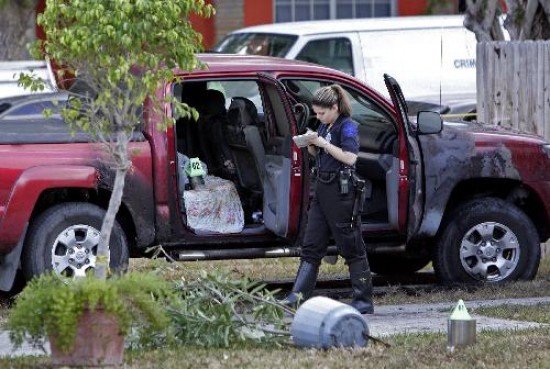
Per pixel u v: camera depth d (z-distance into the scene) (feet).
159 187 108.27
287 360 79.92
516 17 142.00
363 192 102.06
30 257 105.60
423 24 179.73
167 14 80.94
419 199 114.52
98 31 80.07
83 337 75.10
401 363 79.00
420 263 131.44
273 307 86.79
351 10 230.68
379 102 114.42
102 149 106.42
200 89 115.65
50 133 107.24
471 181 119.03
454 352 82.69
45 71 169.68
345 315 83.97
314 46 176.04
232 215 111.24
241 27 226.38
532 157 119.44
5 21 189.06
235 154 114.52
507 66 137.59
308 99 116.57
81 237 106.93
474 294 114.73
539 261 120.47
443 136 116.16
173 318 84.38
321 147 100.12
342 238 101.96
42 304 74.28
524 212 121.49
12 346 86.17
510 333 91.15
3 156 104.27
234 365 78.54
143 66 82.84
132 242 111.34
